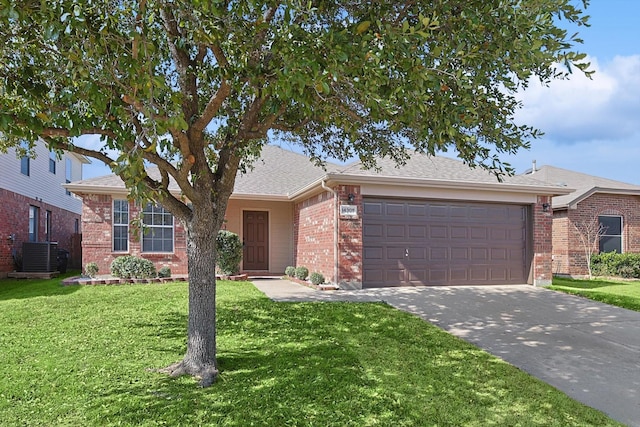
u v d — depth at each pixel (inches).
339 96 162.2
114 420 149.3
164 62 218.1
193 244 194.1
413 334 254.1
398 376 191.5
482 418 156.7
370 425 149.2
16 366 197.9
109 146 150.6
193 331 193.0
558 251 615.2
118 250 507.8
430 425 150.8
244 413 154.6
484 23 140.3
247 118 195.8
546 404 169.0
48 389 173.8
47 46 153.4
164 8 146.2
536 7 134.6
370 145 275.9
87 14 129.6
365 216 429.1
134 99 130.5
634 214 626.8
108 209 504.1
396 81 134.6
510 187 452.8
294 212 593.9
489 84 176.4
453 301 359.9
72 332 252.5
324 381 182.2
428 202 448.5
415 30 134.2
